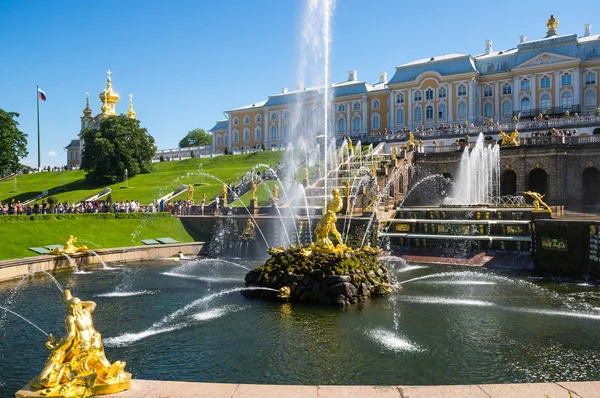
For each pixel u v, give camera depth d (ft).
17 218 113.80
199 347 48.11
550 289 75.20
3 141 262.67
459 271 92.79
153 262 114.01
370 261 73.10
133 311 63.57
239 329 54.24
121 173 256.32
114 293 75.51
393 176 152.35
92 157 251.60
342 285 65.31
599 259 81.51
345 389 28.14
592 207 145.18
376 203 127.03
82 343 28.66
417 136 235.61
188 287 80.64
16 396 27.09
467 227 107.65
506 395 27.02
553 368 41.75
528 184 156.66
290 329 53.93
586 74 250.57
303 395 27.27
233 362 43.75
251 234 128.88
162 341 50.24
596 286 77.66
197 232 141.08
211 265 109.40
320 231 72.79
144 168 271.90
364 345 48.08
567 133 178.81
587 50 252.83
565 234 88.07
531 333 51.98
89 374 28.07
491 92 277.23
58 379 27.68
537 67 258.78
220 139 405.59
